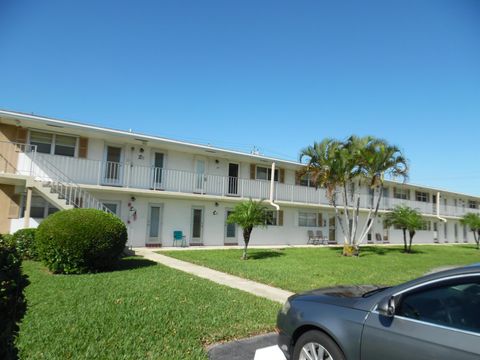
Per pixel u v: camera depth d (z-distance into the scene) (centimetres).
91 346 455
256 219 1487
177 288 818
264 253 1728
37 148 1609
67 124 1562
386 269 1323
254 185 2277
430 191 3741
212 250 1783
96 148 1764
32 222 1580
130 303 668
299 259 1538
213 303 700
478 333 265
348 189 2831
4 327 254
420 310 306
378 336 316
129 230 1834
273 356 465
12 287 261
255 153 2556
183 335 514
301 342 386
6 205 1530
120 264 1192
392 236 3278
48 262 994
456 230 4112
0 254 263
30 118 1470
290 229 2505
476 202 4569
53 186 1462
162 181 1927
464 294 289
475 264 316
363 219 3039
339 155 1888
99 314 592
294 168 2516
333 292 416
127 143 1856
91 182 1702
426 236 3647
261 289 885
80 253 988
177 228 1998
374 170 1884
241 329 558
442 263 1614
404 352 294
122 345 464
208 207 2123
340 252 1956
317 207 2617
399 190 3431
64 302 663
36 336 480
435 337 281
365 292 401
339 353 347
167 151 1989
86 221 1016
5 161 1514
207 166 2142
